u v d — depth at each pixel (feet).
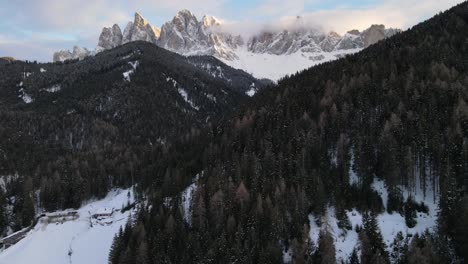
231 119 561.43
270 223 337.93
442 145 364.99
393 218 345.92
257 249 320.91
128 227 385.29
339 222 343.87
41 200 548.31
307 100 503.61
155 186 482.69
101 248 422.41
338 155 400.88
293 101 504.02
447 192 312.71
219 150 469.98
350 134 430.61
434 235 304.91
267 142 429.79
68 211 540.93
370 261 295.07
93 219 496.64
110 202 555.69
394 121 397.39
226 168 422.00
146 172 535.60
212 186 391.04
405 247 301.22
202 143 532.73
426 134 377.30
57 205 551.59
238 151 453.99
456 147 353.92
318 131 435.12
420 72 487.20
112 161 652.48
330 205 366.02
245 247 319.27
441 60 499.10
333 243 319.88
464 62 501.15
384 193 367.86
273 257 315.17
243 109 593.01
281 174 388.37
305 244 319.47
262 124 479.41
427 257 283.18
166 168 504.43
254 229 334.24
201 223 358.64
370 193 361.71
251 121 493.36
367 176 379.55
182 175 457.27
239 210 359.46
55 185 554.87
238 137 476.13
